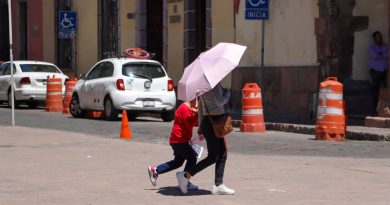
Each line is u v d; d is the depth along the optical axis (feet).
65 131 113.50
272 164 76.38
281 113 140.97
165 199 56.70
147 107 132.98
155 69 135.23
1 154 84.07
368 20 131.13
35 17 232.53
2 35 255.09
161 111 135.33
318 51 131.85
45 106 172.45
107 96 134.00
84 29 210.18
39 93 170.09
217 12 158.71
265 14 131.13
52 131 110.63
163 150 88.53
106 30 203.21
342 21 130.52
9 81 172.65
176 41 174.60
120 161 78.59
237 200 56.08
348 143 98.53
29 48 236.84
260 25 146.51
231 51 56.29
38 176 68.28
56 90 164.04
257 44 147.74
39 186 62.64
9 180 65.82
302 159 81.51
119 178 67.10
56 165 75.46
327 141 101.04
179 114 58.65
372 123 113.19
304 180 65.51
